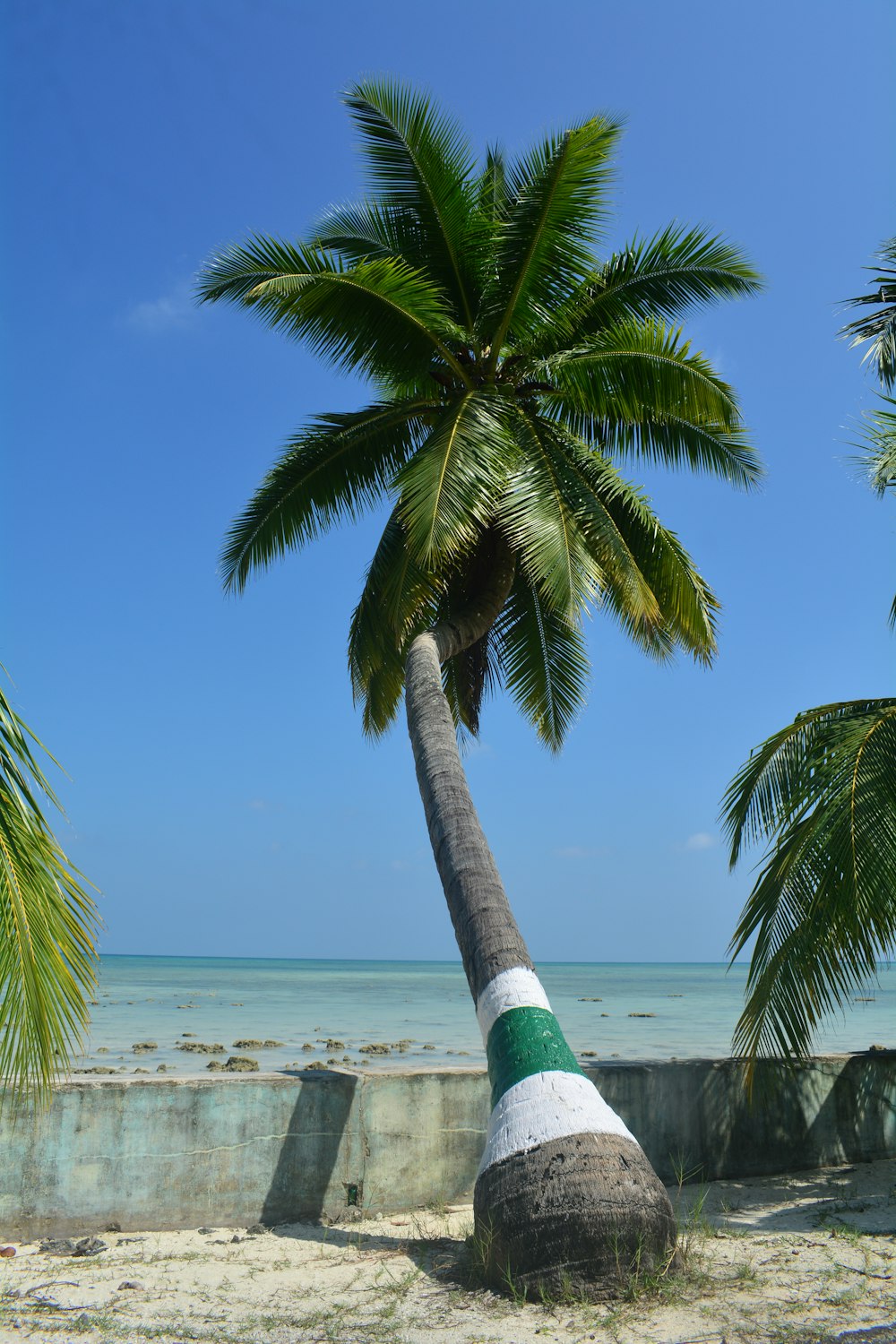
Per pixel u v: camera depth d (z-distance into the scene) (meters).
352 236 10.98
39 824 4.38
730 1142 8.09
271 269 9.50
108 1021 25.27
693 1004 45.09
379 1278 5.32
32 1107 6.09
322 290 9.38
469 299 10.95
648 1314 4.70
